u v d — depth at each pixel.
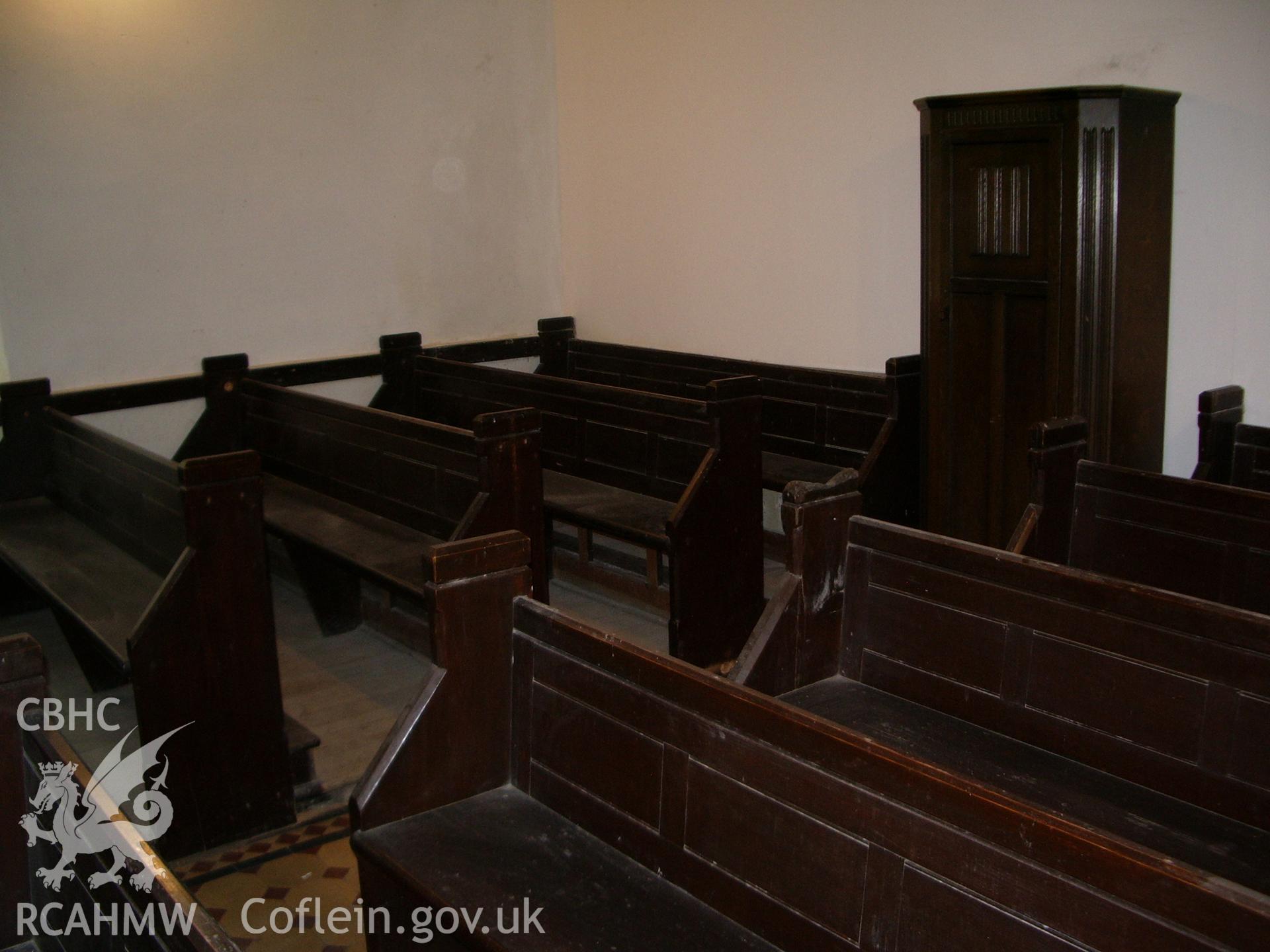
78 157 5.03
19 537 4.51
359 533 4.26
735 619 4.22
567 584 5.38
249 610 3.22
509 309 6.52
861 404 4.70
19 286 4.96
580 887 2.01
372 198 5.91
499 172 6.35
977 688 2.54
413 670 4.48
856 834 1.70
